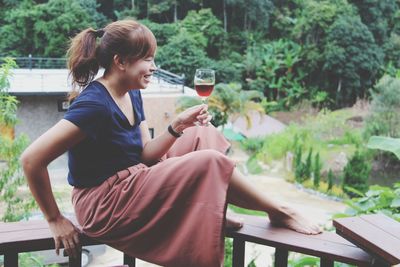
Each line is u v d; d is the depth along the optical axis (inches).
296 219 56.3
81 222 53.4
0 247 50.1
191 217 47.3
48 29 1037.2
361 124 831.1
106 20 1207.6
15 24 1063.0
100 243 53.3
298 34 1272.1
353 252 49.9
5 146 168.2
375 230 48.8
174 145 60.7
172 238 48.8
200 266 47.1
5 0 1117.7
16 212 175.3
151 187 48.7
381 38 1300.4
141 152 56.4
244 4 1307.8
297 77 1233.4
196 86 65.9
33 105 480.1
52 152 47.6
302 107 1193.4
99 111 49.3
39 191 49.1
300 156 582.6
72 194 55.5
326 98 1221.7
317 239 53.6
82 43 53.3
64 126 47.9
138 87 53.4
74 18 1048.2
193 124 58.0
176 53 1148.5
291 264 68.6
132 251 51.3
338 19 1230.3
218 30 1288.1
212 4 1353.3
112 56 51.9
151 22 1266.0
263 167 657.6
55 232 51.1
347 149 689.0
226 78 1205.7
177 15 1363.2
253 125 884.0
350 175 526.9
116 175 52.1
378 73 1247.5
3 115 164.7
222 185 47.2
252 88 1200.2
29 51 1067.9
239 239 55.9
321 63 1227.2
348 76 1204.5
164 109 470.3
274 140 686.5
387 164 691.4
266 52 1273.4
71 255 52.0
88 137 50.5
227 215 58.1
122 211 49.9
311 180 568.1
